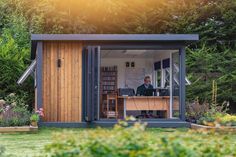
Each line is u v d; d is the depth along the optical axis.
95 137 4.09
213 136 4.62
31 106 18.31
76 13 24.86
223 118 12.92
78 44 14.07
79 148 4.07
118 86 20.22
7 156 7.71
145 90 16.09
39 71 13.66
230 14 22.55
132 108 14.88
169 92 15.30
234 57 21.17
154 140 4.07
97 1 24.45
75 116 13.98
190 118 14.61
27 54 19.31
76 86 14.04
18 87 18.39
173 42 14.17
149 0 24.48
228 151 4.39
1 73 18.30
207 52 21.14
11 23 22.25
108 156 3.89
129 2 24.44
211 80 20.28
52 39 13.58
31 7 24.11
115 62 20.27
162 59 17.27
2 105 14.21
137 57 19.77
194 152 3.96
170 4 24.08
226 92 20.08
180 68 14.11
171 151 3.85
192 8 23.55
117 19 24.98
